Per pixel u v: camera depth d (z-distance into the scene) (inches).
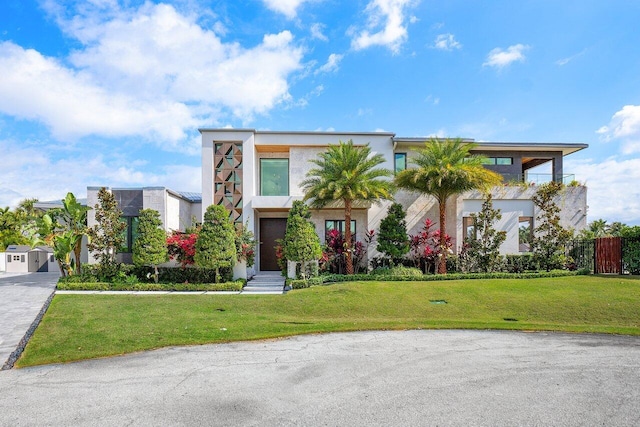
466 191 745.6
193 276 677.9
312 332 364.8
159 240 652.1
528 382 230.5
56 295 564.4
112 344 318.0
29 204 1455.5
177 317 426.3
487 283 603.8
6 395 213.8
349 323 405.7
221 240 633.6
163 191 730.8
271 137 781.9
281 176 846.5
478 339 338.3
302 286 625.0
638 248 659.4
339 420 180.2
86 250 749.9
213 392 216.4
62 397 210.2
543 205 747.4
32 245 701.3
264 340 336.8
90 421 180.5
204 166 758.5
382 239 724.7
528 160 995.3
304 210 676.1
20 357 284.0
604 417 183.8
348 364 267.6
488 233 726.5
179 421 179.9
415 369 255.8
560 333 359.9
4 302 506.9
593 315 436.5
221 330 368.2
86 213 724.7
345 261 735.7
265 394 213.0
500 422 178.2
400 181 715.4
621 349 305.1
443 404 198.4
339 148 690.2
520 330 372.2
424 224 801.6
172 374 247.8
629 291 524.4
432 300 515.8
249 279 727.1
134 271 677.3
